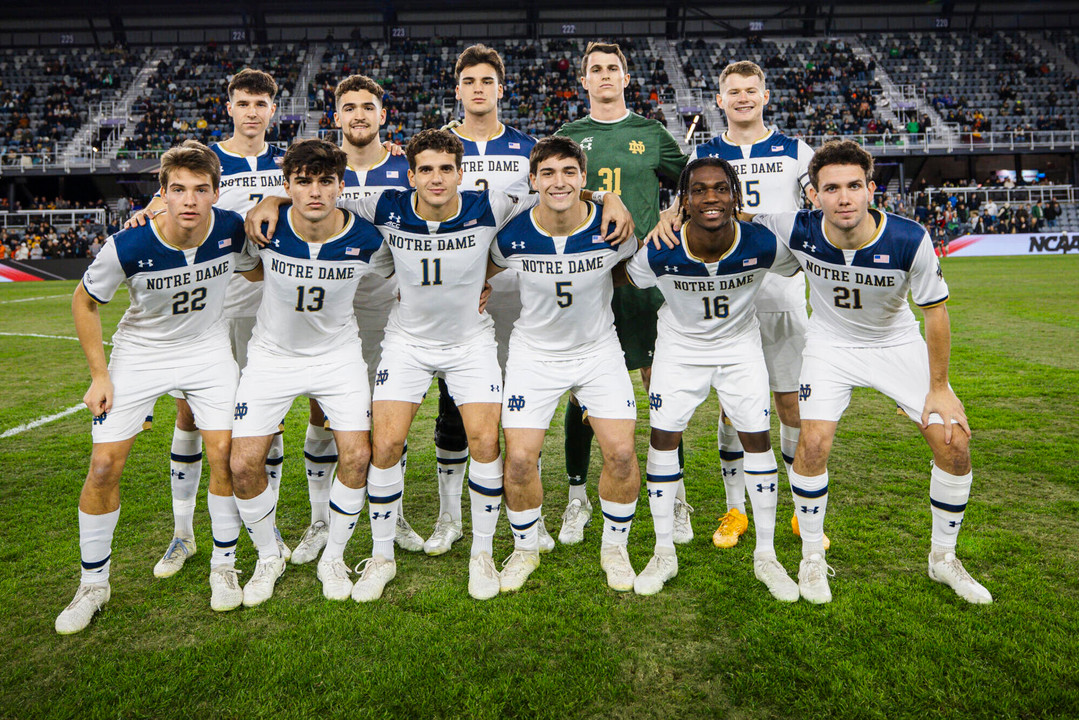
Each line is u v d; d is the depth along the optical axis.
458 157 2.88
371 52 32.59
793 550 3.33
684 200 2.96
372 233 3.04
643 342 3.97
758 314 3.63
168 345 2.99
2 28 32.31
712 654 2.45
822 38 33.84
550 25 33.56
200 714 2.18
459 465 3.47
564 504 4.04
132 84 30.52
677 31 33.91
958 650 2.39
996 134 26.14
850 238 2.79
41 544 3.45
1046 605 2.68
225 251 2.98
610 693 2.23
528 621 2.66
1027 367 7.16
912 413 2.96
